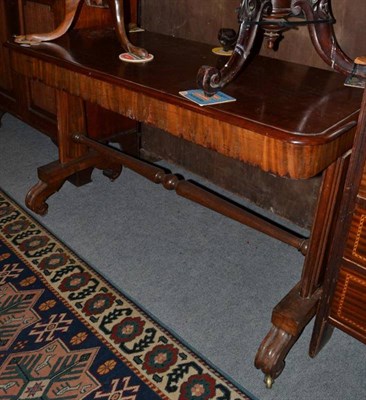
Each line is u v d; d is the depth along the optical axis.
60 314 1.64
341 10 1.68
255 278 1.84
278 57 1.92
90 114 2.35
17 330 1.57
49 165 2.16
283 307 1.44
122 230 2.08
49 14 2.15
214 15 2.07
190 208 2.25
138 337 1.56
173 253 1.95
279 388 1.41
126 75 1.47
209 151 2.39
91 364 1.46
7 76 2.65
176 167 2.61
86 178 2.40
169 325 1.61
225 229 2.11
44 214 2.16
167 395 1.38
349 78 1.46
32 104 2.53
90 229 2.08
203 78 1.28
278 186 2.17
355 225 1.24
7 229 2.06
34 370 1.44
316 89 1.43
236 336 1.58
